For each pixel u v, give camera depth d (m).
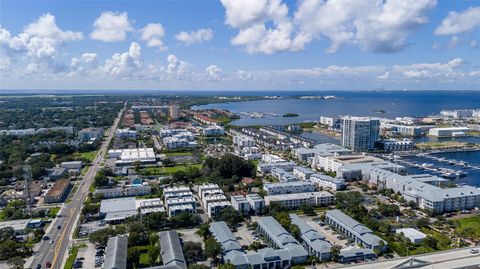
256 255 185.25
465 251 179.38
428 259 170.88
